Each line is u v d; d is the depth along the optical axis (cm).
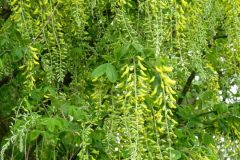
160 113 241
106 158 266
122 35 276
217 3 297
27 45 274
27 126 249
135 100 231
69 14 292
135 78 230
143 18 285
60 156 293
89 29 327
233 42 303
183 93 378
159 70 231
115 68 235
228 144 337
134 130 231
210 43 340
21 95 326
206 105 366
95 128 286
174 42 269
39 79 305
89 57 317
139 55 231
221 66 358
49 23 283
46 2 274
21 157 312
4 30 299
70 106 264
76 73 306
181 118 345
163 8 250
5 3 337
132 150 228
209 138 318
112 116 253
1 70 313
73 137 270
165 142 251
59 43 283
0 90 354
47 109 279
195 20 282
